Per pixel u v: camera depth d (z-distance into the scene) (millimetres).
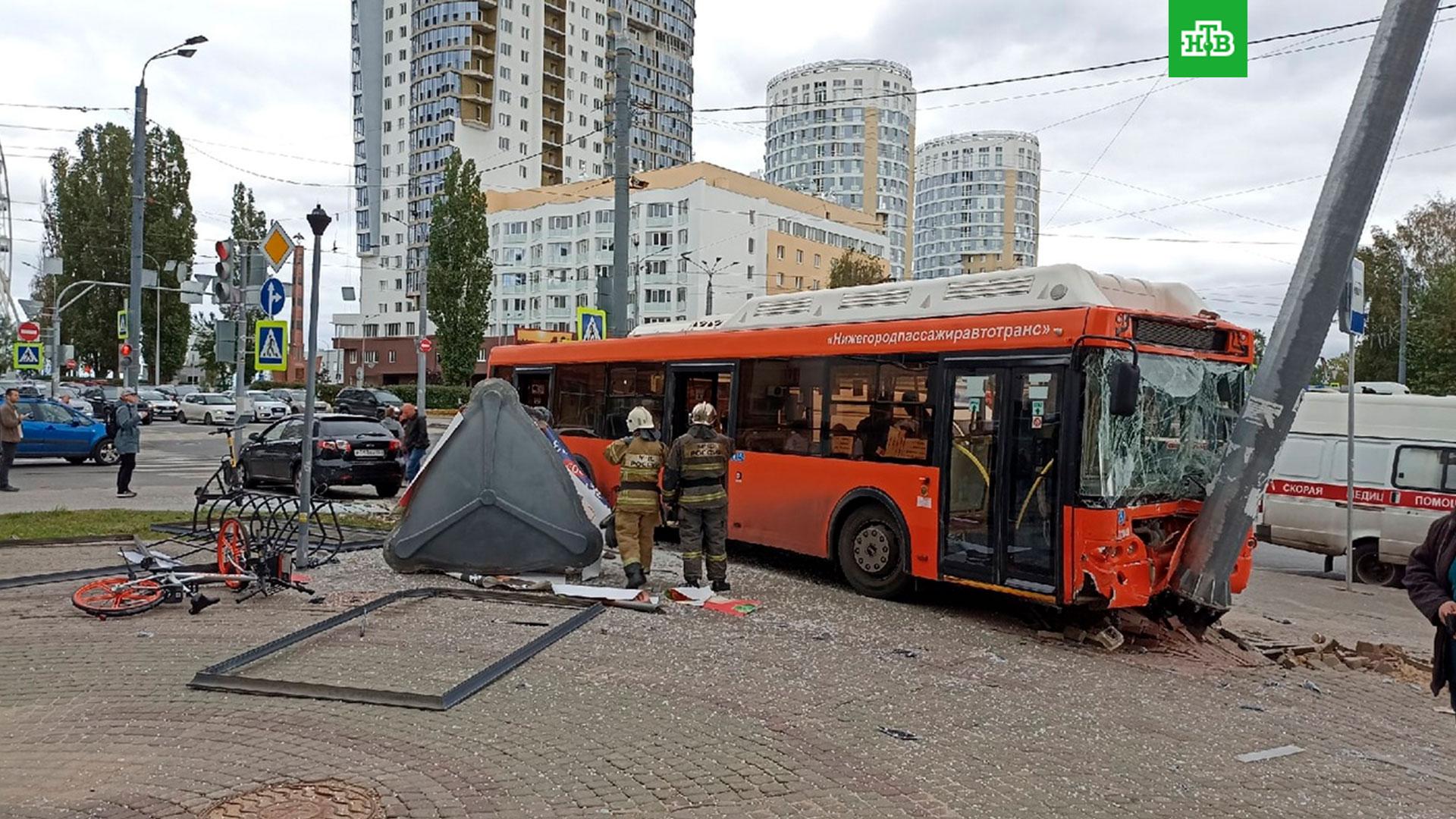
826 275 93125
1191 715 6730
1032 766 5484
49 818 4250
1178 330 9180
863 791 4965
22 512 14281
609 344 14188
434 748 5281
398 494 18797
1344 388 16047
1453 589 4332
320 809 4422
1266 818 4941
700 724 5855
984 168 124438
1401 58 8625
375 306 108500
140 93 25609
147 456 27922
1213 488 8836
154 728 5469
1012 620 9477
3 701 5922
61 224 60562
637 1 123250
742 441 11883
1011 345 8992
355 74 109812
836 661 7555
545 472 9914
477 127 102500
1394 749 6281
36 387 46906
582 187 90875
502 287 96312
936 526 9500
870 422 10336
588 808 4586
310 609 8516
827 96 148250
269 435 18359
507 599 9109
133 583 8375
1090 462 8344
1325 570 15484
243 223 69688
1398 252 45594
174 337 63000
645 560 10055
